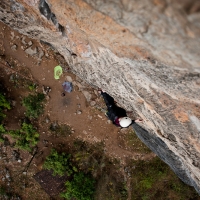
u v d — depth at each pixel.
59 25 3.32
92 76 4.11
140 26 1.85
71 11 2.50
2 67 5.53
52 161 5.84
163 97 2.76
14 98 5.71
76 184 5.93
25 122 5.79
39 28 3.66
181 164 4.55
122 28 2.06
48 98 5.74
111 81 3.53
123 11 1.83
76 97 5.78
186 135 3.07
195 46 1.69
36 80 5.64
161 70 2.26
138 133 5.25
